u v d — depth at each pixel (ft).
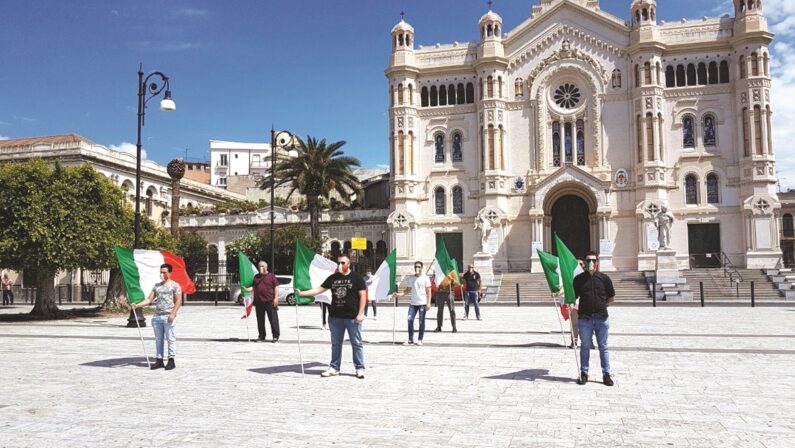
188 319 102.83
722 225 176.14
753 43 173.88
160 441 28.17
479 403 35.32
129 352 58.75
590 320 40.73
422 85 200.75
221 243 216.33
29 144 206.28
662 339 64.08
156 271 53.72
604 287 40.91
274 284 67.92
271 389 39.83
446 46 199.52
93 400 36.91
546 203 188.24
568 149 189.88
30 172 104.94
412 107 197.16
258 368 48.42
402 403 35.47
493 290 159.53
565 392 38.17
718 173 177.99
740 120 174.60
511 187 191.42
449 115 197.47
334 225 206.28
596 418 31.71
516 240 189.26
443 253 76.02
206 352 58.23
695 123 180.24
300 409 34.19
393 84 198.29
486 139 189.47
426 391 38.81
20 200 101.30
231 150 447.83
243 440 28.17
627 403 35.04
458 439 28.02
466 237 192.95
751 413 32.53
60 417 32.78
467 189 194.59
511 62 194.08
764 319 87.76
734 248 175.01
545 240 187.42
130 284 51.98
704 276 159.12
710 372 44.57
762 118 171.94
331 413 33.19
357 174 293.23
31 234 98.22
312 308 132.67
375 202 239.50
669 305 125.39
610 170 183.73
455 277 75.61
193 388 40.40
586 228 189.26
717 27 179.93
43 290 106.93
